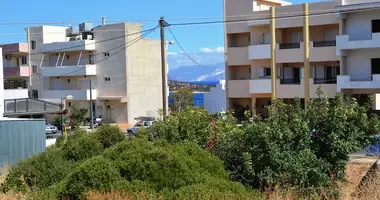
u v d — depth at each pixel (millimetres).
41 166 12695
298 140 11547
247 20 38594
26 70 56250
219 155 11914
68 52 53938
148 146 10164
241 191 9219
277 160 11000
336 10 33500
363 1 33625
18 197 10930
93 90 52562
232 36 40438
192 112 13961
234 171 11445
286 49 36562
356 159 15602
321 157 11609
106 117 52469
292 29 37219
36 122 21000
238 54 39562
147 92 53375
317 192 10812
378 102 35125
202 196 8367
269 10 37281
